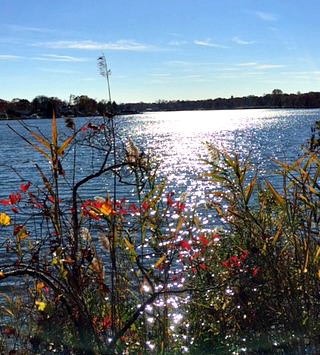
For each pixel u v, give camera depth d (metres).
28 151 59.50
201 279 4.09
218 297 4.03
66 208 3.70
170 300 3.97
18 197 3.61
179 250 3.93
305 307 3.67
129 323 3.45
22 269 3.53
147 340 3.73
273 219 4.22
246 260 3.89
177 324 4.04
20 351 3.56
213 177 4.16
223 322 3.95
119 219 3.84
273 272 3.75
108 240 3.67
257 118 189.12
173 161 42.19
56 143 3.56
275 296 3.78
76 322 3.47
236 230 4.23
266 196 4.35
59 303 3.68
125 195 12.37
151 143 69.25
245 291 3.88
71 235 3.54
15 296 4.11
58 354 3.52
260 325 3.81
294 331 3.63
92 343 3.45
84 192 18.34
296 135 75.75
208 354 3.77
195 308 4.05
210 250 4.32
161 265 3.87
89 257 3.47
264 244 3.82
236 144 60.59
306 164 3.97
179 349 3.73
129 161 3.86
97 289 3.78
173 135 92.00
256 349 3.75
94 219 3.63
